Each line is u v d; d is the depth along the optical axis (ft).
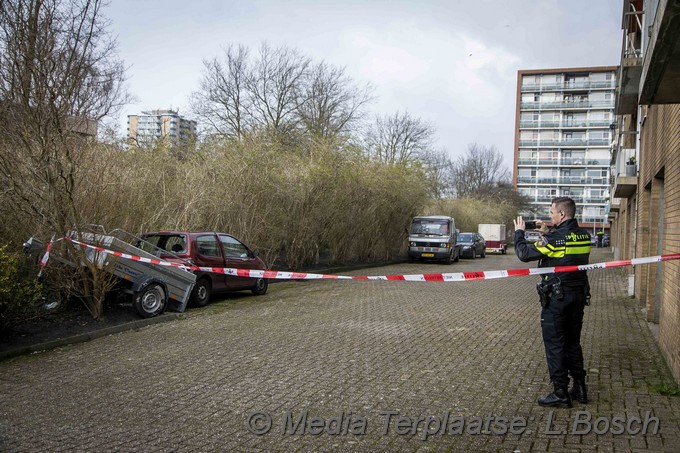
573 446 13.50
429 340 25.93
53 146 26.58
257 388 18.24
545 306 16.43
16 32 25.63
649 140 33.94
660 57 14.79
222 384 18.65
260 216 52.54
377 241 83.56
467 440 13.94
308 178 58.95
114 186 34.53
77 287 29.07
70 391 17.85
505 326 29.76
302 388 18.25
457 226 134.00
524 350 23.90
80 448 13.35
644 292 37.88
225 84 108.99
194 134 52.80
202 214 46.01
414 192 86.99
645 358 22.40
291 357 22.40
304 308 35.86
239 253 40.45
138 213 39.17
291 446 13.58
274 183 53.98
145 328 28.66
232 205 49.14
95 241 28.86
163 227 41.88
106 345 24.62
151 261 29.76
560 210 16.72
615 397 17.28
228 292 40.75
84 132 31.50
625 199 69.62
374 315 33.19
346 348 24.11
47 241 28.81
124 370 20.38
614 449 13.28
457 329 28.78
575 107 261.85
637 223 42.19
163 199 42.55
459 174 231.30
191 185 45.32
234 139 54.03
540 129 267.39
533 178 267.39
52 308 29.27
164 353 23.06
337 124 116.26
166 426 14.85
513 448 13.42
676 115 21.48
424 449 13.42
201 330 28.09
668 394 17.48
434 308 36.45
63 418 15.39
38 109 25.99
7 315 24.02
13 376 19.57
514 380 19.24
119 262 29.66
